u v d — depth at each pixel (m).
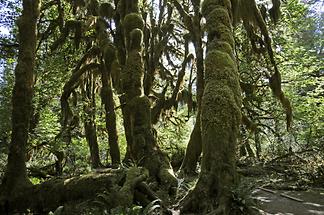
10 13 20.34
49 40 23.03
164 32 22.09
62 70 20.48
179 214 8.03
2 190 10.22
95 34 21.02
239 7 14.59
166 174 11.05
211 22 10.88
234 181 8.52
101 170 9.99
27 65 11.20
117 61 16.69
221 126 9.02
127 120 14.14
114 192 8.39
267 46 15.33
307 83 21.69
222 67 9.81
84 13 22.83
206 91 9.58
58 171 19.52
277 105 20.73
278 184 12.22
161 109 21.00
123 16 16.06
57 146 19.08
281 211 8.50
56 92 20.78
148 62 20.27
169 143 25.16
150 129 12.91
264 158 20.19
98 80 23.14
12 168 10.42
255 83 20.05
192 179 13.12
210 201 8.12
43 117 20.17
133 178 8.85
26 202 9.82
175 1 18.77
